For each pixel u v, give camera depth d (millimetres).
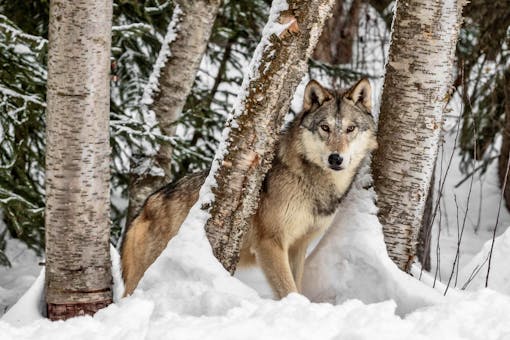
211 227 8906
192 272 8531
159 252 10516
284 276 10023
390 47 9906
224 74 21109
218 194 8859
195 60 15242
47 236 9016
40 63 14797
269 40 8484
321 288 9617
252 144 8680
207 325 6770
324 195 10086
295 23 8336
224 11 19172
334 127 9906
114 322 7273
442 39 9508
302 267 10922
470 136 22016
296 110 23094
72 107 8672
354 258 9359
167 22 17891
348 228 9758
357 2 26781
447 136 28188
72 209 8820
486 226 21906
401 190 9766
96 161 8906
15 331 7156
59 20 8578
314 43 8602
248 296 8219
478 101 21703
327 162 9781
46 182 8961
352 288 9234
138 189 15328
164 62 15250
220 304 7719
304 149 10086
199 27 14992
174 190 10641
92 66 8688
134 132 14234
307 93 10430
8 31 12812
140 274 10711
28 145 15328
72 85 8641
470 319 7141
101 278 9078
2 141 14109
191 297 8117
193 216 9023
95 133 8859
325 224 10352
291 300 7520
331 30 26688
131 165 15672
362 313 7047
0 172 13945
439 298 8430
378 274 9023
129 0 15227
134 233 10953
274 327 6738
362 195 10039
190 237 8859
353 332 6613
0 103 13852
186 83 15352
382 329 6727
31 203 14719
